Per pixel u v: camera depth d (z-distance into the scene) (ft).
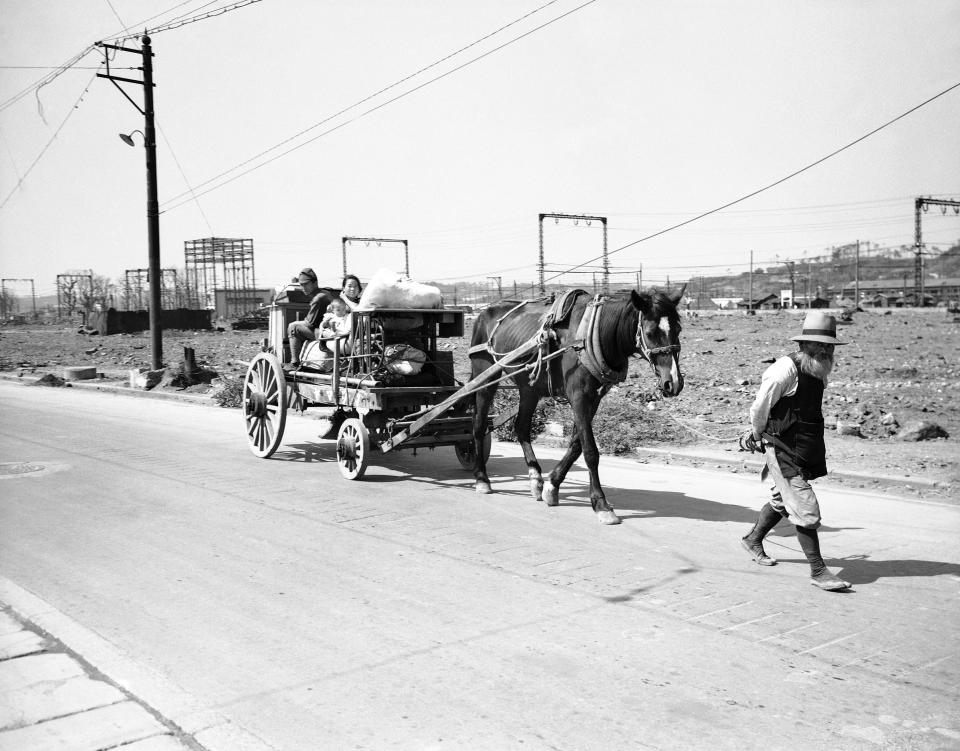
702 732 12.56
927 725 12.73
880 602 18.20
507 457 37.83
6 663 15.30
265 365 37.65
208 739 12.41
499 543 23.15
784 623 16.97
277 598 18.60
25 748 12.14
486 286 215.51
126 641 16.16
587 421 26.00
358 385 31.65
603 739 12.36
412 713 13.19
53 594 18.92
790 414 19.03
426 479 32.83
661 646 15.81
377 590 19.12
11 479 32.71
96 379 83.56
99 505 28.07
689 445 38.27
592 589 19.13
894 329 111.34
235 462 36.81
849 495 28.89
